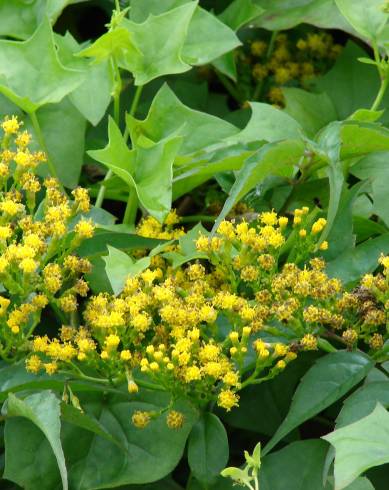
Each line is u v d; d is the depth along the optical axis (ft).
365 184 2.34
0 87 2.35
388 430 1.99
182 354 2.14
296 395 2.14
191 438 2.19
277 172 2.38
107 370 2.20
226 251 2.22
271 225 2.24
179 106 2.43
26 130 2.39
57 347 2.17
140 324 2.17
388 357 2.18
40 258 2.21
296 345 2.17
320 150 2.22
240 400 2.34
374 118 2.40
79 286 2.22
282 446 2.35
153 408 2.22
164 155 2.32
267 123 2.38
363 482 2.09
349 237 2.30
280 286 2.18
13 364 2.22
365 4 2.45
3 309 2.18
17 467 2.18
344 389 2.14
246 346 2.21
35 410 2.09
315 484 2.15
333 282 2.18
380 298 2.17
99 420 2.22
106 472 2.19
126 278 2.20
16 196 2.25
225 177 2.42
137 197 2.38
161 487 2.28
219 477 2.18
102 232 2.30
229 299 2.17
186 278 2.29
